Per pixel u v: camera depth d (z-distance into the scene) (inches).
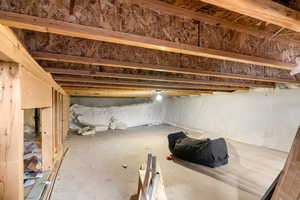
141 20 44.5
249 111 188.2
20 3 34.7
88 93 242.7
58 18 37.3
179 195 83.8
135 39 43.9
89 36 41.6
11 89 46.9
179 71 79.6
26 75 54.3
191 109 283.3
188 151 130.2
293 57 74.1
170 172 111.6
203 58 85.1
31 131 199.3
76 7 38.8
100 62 64.4
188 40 50.7
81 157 140.0
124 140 203.8
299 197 35.8
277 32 61.3
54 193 84.4
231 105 210.7
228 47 57.6
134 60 70.3
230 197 82.7
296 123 148.8
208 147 122.0
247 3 30.9
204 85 156.7
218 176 105.8
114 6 42.0
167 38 47.7
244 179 101.9
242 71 98.6
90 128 254.7
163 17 47.1
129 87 161.2
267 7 32.9
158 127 305.7
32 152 115.6
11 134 47.1
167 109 350.0
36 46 55.9
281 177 44.8
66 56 59.4
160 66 75.3
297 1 42.4
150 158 72.2
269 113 169.0
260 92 177.2
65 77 108.4
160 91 214.1
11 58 41.4
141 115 325.4
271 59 67.6
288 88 153.4
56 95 127.4
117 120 295.6
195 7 46.6
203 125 257.0
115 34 41.9
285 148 156.0
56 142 127.2
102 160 133.1
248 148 167.9
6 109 46.6
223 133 221.8
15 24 35.6
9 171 46.8
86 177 102.7
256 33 61.3
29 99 58.0
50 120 101.3
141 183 74.7
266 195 50.1
